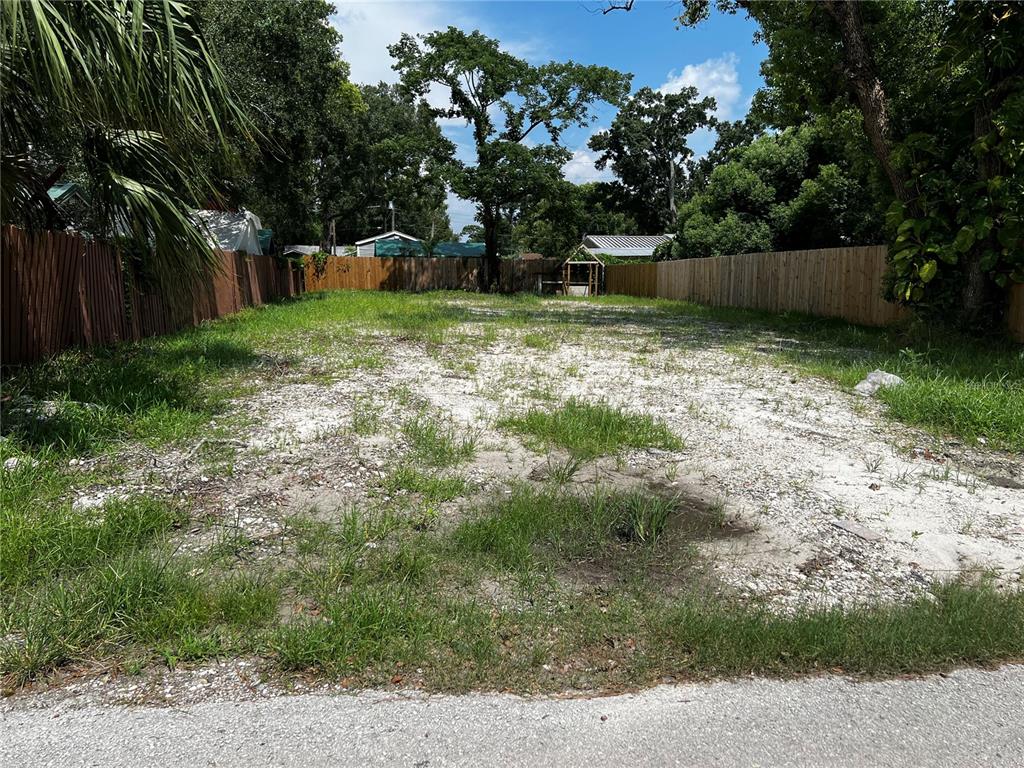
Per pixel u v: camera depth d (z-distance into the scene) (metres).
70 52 4.43
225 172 7.17
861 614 2.93
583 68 27.55
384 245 43.66
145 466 4.51
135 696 2.34
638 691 2.43
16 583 2.95
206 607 2.79
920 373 8.03
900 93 11.89
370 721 2.23
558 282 31.53
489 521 3.71
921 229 10.36
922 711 2.37
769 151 23.62
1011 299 10.48
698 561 3.50
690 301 23.19
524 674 2.50
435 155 28.81
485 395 7.07
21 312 6.84
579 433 5.52
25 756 2.04
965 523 4.09
